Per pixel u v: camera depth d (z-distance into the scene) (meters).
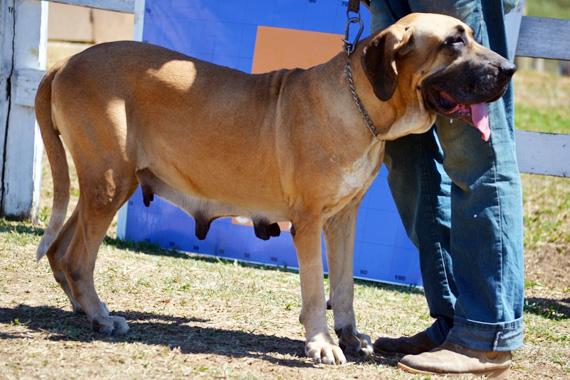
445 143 3.23
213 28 5.41
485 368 3.14
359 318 4.10
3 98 5.72
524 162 5.35
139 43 3.51
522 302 3.22
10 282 4.02
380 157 3.35
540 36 5.24
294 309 4.12
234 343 3.35
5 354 2.88
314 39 5.32
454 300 3.43
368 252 5.30
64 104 3.36
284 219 3.53
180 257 5.29
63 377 2.67
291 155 3.24
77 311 3.62
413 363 3.14
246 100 3.39
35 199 5.82
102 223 3.38
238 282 4.62
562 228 7.00
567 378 3.29
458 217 3.21
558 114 13.85
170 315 3.75
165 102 3.43
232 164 3.40
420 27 3.06
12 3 5.69
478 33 3.18
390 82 3.02
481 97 2.99
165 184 3.61
